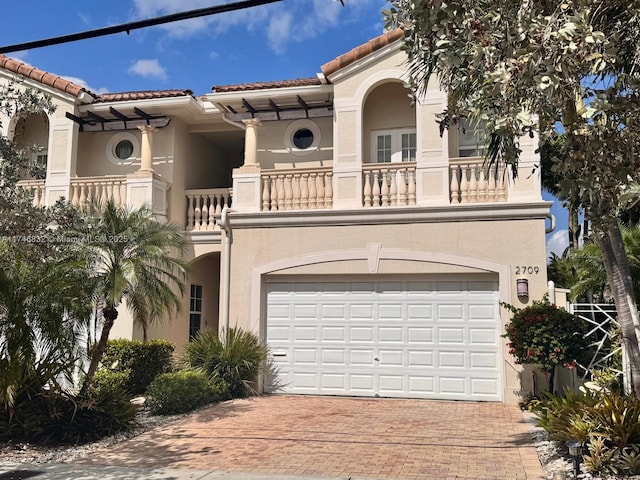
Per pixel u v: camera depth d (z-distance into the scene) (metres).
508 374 13.08
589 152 6.17
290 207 14.94
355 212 14.17
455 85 8.08
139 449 9.41
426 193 14.05
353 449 9.12
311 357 14.41
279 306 14.74
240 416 11.73
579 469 7.56
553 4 6.42
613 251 8.39
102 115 17.38
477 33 6.24
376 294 14.21
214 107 17.22
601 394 9.02
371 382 13.98
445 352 13.66
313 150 17.16
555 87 5.64
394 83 15.83
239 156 20.80
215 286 19.56
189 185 18.22
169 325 16.72
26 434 9.72
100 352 11.02
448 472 7.87
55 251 9.98
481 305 13.58
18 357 9.23
